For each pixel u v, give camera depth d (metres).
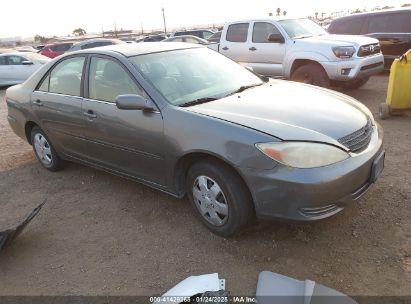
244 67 4.76
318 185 2.87
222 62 4.61
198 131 3.30
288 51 8.76
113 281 3.14
